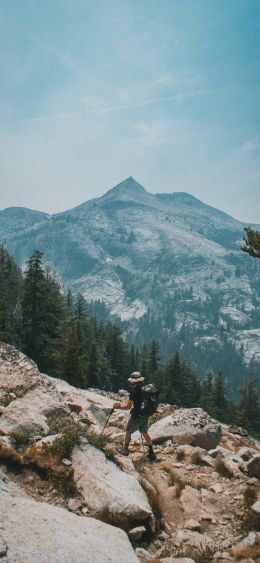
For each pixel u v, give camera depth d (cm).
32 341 4006
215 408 7656
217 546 610
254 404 7362
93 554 447
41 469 664
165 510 702
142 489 699
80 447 753
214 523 685
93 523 532
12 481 615
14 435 734
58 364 4109
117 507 601
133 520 600
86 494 628
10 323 4162
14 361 1150
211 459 989
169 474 865
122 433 1146
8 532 422
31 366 1141
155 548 584
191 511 714
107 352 7281
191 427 1128
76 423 908
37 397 991
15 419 783
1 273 7050
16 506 496
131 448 1033
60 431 812
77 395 1411
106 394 2225
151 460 947
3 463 659
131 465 822
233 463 945
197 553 579
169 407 1795
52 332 4234
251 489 805
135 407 950
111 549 475
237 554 582
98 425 1198
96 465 717
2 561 371
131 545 529
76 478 661
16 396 991
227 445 1377
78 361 4175
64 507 594
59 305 5719
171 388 6856
